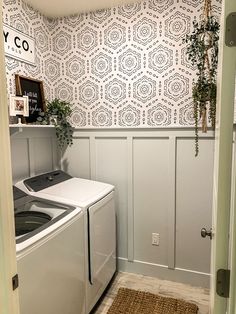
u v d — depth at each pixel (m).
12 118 1.90
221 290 0.80
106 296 2.12
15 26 2.05
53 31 2.51
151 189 2.33
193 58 1.92
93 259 1.84
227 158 0.75
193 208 2.22
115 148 2.41
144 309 1.95
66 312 1.51
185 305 2.00
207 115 2.06
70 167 2.59
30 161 2.23
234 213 0.66
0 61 0.71
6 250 0.75
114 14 2.28
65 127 2.49
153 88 2.24
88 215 1.76
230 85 0.73
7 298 0.75
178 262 2.32
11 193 0.77
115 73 2.34
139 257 2.45
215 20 1.83
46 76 2.49
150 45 2.20
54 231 1.37
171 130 2.20
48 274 1.32
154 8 2.15
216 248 0.79
